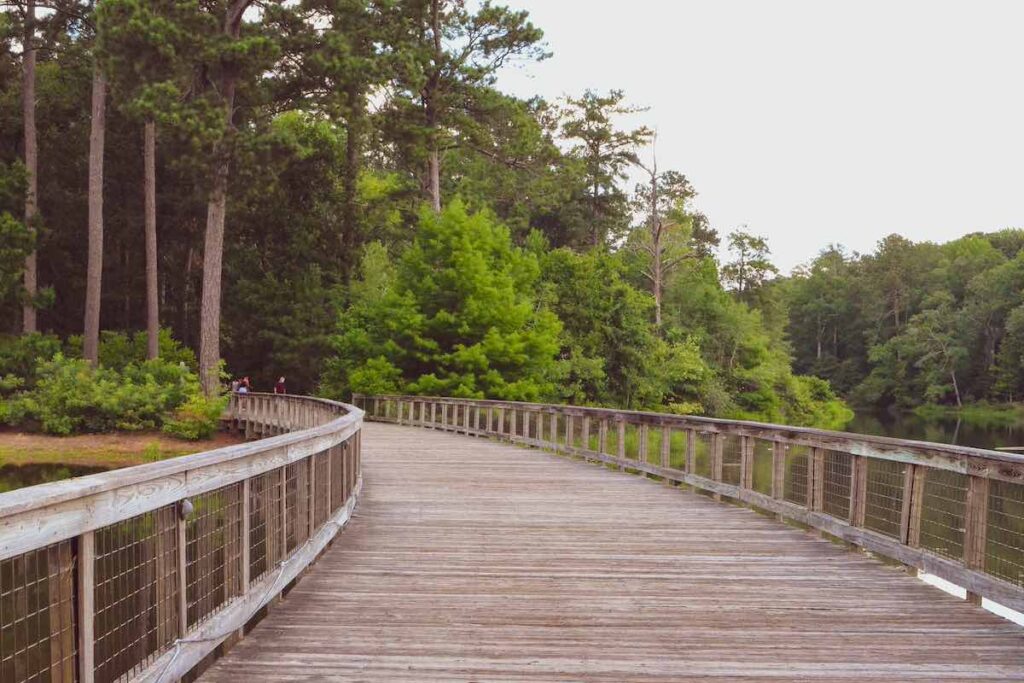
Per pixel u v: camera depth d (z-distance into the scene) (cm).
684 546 890
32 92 3541
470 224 3369
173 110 2683
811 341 10244
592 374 3822
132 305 4816
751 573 770
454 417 2633
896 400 8306
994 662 529
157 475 408
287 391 4284
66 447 2689
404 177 4738
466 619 613
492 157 4456
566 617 622
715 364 5509
